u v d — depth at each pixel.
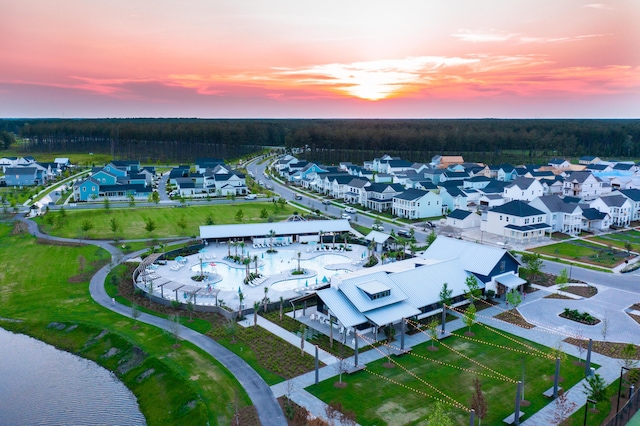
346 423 38.59
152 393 45.88
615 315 60.75
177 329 54.22
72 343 56.88
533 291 70.00
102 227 110.38
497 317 60.81
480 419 38.62
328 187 165.00
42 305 66.44
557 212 107.50
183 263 84.50
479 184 158.88
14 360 53.41
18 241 96.75
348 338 54.94
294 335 56.09
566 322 58.88
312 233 103.06
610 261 84.88
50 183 177.25
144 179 167.00
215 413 40.88
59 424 41.75
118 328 58.28
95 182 145.12
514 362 49.41
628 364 45.81
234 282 76.06
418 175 173.50
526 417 39.78
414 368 48.41
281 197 148.50
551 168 187.38
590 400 40.12
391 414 40.50
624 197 116.31
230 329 54.12
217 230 99.38
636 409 38.88
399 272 63.62
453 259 69.31
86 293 70.38
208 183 160.00
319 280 77.12
